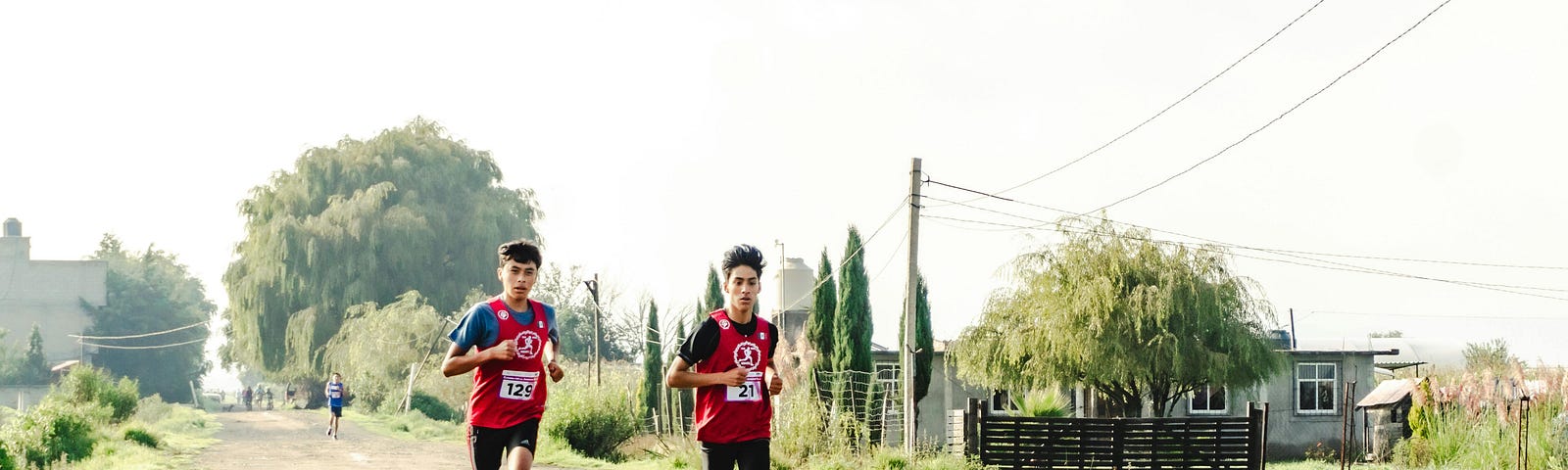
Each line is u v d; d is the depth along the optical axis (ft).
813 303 104.73
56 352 310.65
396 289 199.21
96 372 101.19
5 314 307.99
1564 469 61.77
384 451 76.43
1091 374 93.25
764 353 25.25
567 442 82.99
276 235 193.67
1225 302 93.09
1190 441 66.18
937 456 67.77
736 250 25.05
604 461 75.97
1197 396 115.03
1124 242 93.86
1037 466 66.33
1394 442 96.89
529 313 24.91
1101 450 66.13
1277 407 115.44
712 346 24.86
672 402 89.20
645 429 95.71
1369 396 100.99
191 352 342.23
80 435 65.10
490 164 221.87
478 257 207.82
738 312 25.12
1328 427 116.47
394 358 172.65
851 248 98.68
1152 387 95.40
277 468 61.98
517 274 24.73
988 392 112.06
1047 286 94.27
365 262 193.16
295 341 191.83
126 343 320.70
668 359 100.68
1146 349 91.81
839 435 72.13
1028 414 71.10
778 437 72.49
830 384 94.17
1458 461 69.31
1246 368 94.58
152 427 94.48
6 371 278.26
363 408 175.94
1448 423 71.97
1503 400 66.03
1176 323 92.48
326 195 204.44
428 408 159.84
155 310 334.03
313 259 190.90
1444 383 78.43
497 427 24.63
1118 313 92.43
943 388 112.88
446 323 179.22
